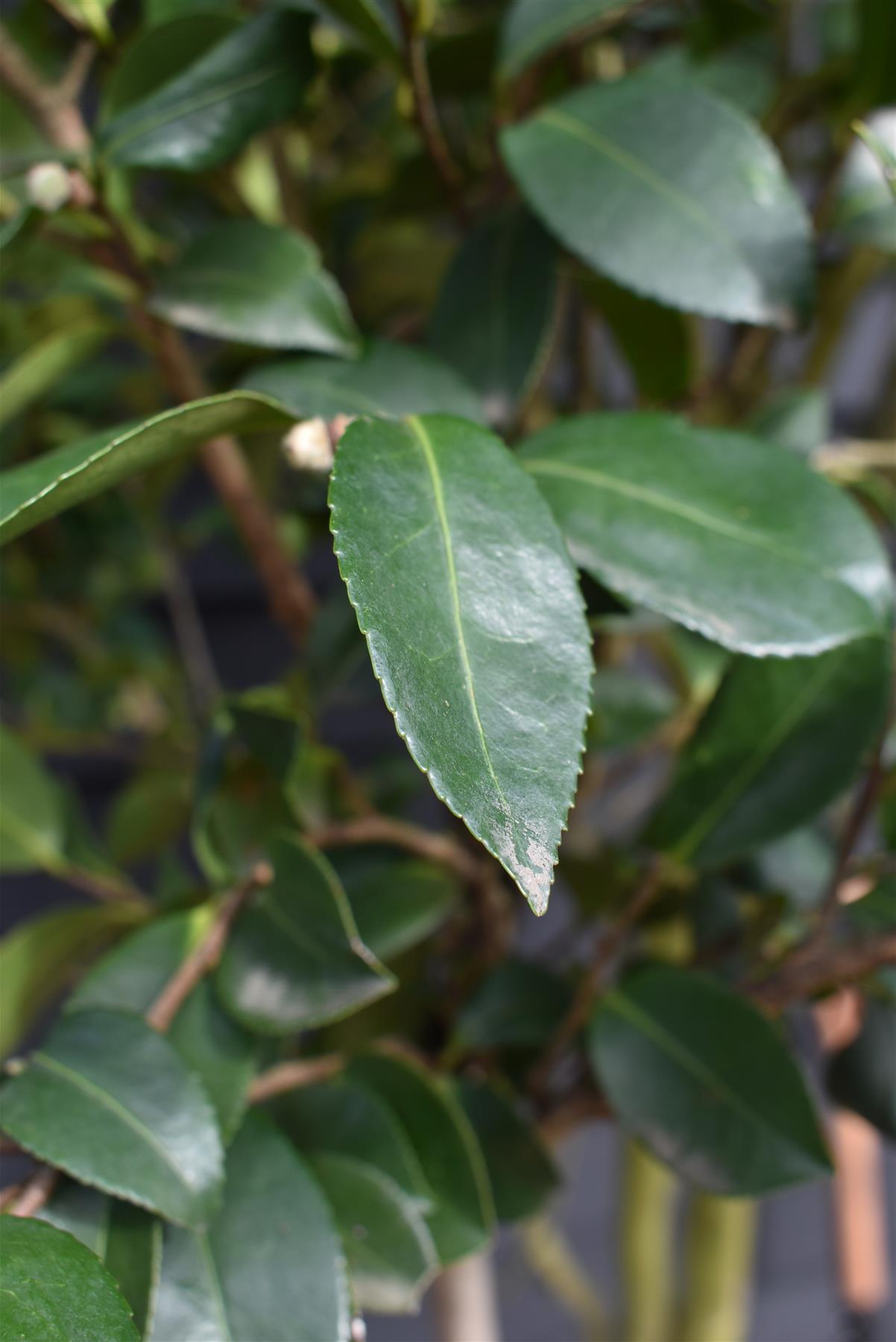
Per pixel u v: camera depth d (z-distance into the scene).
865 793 0.54
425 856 0.59
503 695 0.46
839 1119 0.70
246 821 0.56
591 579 0.52
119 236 0.54
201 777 0.56
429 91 0.58
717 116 0.54
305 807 0.59
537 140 0.55
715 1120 0.55
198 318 0.54
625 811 0.72
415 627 0.46
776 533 0.51
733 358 0.60
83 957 0.62
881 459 0.61
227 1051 0.53
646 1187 0.73
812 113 0.61
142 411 0.71
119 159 0.53
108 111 0.55
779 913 0.59
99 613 0.83
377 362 0.54
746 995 0.56
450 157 0.60
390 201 0.61
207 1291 0.50
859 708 0.54
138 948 0.54
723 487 0.51
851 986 0.57
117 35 0.61
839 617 0.50
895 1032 0.58
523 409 0.57
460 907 0.62
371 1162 0.54
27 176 0.55
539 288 0.56
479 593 0.47
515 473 0.48
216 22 0.54
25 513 0.48
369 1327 1.05
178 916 0.55
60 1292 0.46
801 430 0.59
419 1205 0.54
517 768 0.46
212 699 0.81
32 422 0.69
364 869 0.58
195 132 0.53
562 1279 0.83
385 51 0.54
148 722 0.84
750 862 0.60
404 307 0.66
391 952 0.58
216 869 0.55
